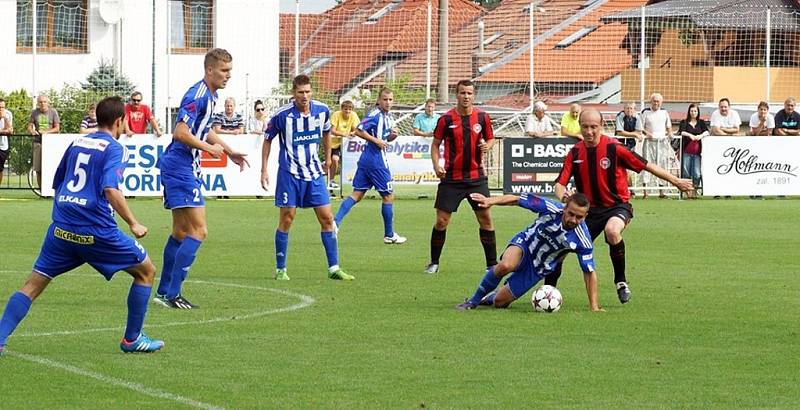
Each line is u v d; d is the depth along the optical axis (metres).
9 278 38.28
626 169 33.84
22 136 75.69
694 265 42.62
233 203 71.38
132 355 25.25
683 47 114.06
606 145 33.38
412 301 33.62
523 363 24.56
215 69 33.09
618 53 120.00
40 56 105.00
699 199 75.19
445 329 28.70
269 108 103.06
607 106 107.50
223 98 107.31
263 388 22.11
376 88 112.44
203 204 32.97
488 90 119.50
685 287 36.69
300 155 38.09
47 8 104.81
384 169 50.59
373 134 50.75
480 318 30.47
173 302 32.25
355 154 74.81
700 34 113.50
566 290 35.97
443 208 40.44
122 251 24.83
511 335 27.91
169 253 32.72
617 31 121.50
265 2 109.06
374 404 20.92
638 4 126.62
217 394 21.59
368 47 122.25
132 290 25.22
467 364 24.44
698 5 115.06
